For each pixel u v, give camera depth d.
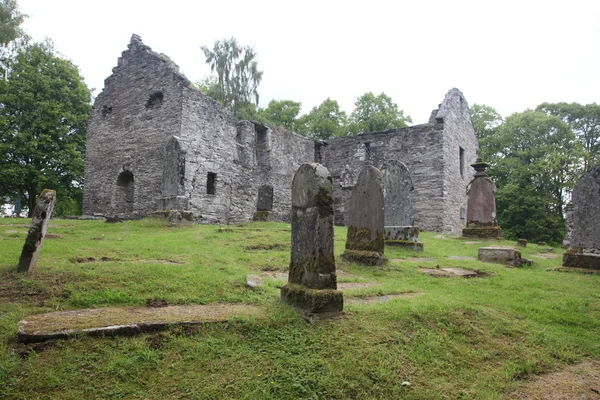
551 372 4.18
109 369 3.47
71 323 4.02
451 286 7.44
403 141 24.84
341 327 4.51
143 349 3.77
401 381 3.71
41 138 25.11
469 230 18.12
